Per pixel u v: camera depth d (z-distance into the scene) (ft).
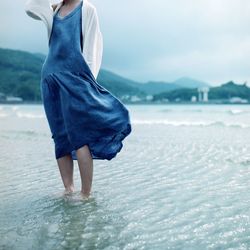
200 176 18.79
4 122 70.08
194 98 389.60
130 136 41.55
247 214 12.49
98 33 15.20
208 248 9.78
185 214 12.69
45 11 15.15
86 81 14.57
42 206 14.01
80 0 15.48
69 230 11.36
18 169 21.59
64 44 14.76
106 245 10.15
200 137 38.96
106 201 14.55
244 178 17.99
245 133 42.55
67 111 14.43
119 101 14.99
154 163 23.11
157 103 375.45
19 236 10.93
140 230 11.27
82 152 14.61
